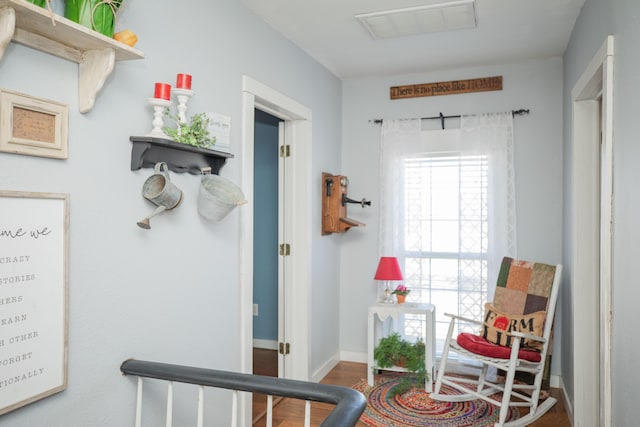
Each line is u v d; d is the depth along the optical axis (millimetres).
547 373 3480
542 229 3738
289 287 3561
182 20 2084
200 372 1571
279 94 3057
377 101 4219
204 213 2129
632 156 1693
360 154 4266
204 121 2188
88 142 1580
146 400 1847
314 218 3676
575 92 2914
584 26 2650
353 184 4285
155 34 1909
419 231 4027
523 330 3143
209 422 2246
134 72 1792
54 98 1448
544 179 3738
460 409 3164
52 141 1435
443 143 3971
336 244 4215
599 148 2908
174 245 2016
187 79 1934
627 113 1763
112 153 1683
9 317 1314
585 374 2846
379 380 3742
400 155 4066
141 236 1821
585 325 2869
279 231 3598
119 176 1714
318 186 3764
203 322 2219
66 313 1483
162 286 1944
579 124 2955
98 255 1625
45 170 1429
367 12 2789
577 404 2844
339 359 4293
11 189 1326
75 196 1535
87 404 1579
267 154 4566
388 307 3623
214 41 2336
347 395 1320
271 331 4617
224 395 2361
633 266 1670
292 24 2961
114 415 1690
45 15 1240
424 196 4023
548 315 3105
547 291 3180
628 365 1714
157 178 1853
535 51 3537
